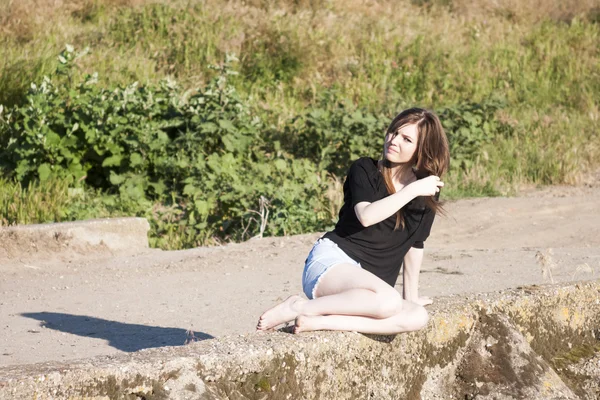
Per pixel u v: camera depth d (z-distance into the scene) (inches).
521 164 490.3
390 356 145.5
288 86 558.9
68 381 107.7
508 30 682.2
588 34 677.3
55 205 370.6
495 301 166.6
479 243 339.9
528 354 159.9
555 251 305.0
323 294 147.9
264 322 142.9
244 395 124.2
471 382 154.9
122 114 418.3
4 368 109.7
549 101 590.2
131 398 112.8
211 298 243.4
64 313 229.3
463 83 592.7
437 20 690.8
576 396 158.7
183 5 614.5
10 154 402.9
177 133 432.8
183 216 386.9
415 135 149.8
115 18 605.0
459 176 460.4
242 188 374.9
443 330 155.1
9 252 304.8
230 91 440.1
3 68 460.1
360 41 617.6
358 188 149.9
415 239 155.1
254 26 596.1
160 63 551.2
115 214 378.6
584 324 184.7
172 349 124.7
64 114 412.2
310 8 656.4
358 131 451.8
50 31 564.4
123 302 242.1
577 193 447.5
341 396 137.2
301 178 399.2
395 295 140.9
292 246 322.0
